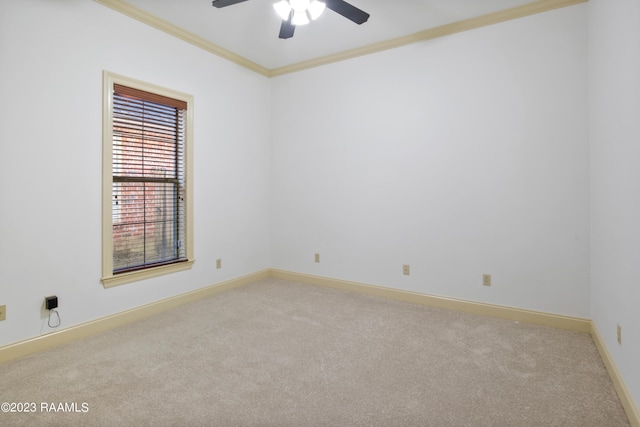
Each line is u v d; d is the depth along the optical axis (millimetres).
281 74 4320
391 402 1785
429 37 3291
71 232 2557
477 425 1604
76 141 2568
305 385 1947
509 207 2988
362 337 2621
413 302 3457
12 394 1845
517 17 2896
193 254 3496
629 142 1673
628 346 1691
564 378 2018
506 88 2971
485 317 3064
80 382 1970
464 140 3166
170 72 3219
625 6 1727
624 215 1766
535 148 2873
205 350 2393
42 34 2371
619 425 1596
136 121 3004
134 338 2596
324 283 4059
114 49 2781
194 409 1721
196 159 3498
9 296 2252
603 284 2260
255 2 2789
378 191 3652
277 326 2838
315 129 4074
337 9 2266
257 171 4289
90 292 2678
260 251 4363
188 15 3002
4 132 2211
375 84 3629
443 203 3289
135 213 3039
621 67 1806
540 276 2879
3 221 2221
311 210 4141
